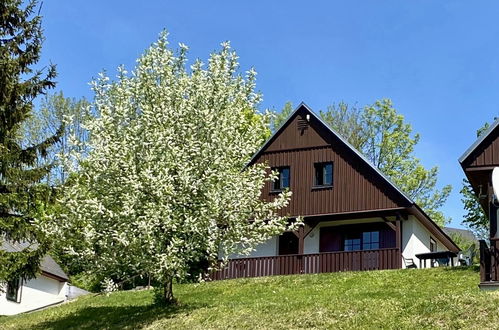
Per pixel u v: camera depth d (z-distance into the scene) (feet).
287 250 108.58
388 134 171.42
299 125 109.50
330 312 57.06
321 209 104.12
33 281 116.78
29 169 77.87
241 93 69.15
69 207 62.54
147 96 67.82
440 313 52.37
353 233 106.42
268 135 133.69
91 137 66.18
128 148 64.13
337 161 105.40
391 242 103.35
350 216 103.45
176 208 63.21
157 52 68.23
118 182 63.87
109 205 63.46
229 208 64.80
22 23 78.18
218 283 89.97
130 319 66.18
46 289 120.47
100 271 63.93
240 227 65.31
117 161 63.46
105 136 65.41
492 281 61.67
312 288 80.89
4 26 78.64
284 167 108.68
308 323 55.31
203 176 63.67
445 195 167.43
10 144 77.51
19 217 77.71
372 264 96.53
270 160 109.60
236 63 69.05
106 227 62.59
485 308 51.88
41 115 164.96
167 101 67.21
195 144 64.69
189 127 65.57
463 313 51.72
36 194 77.15
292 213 105.50
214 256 64.75
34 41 78.43
